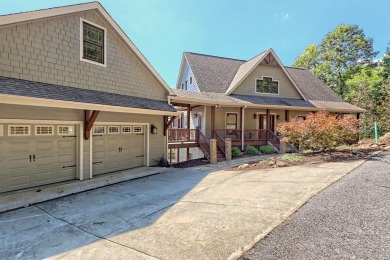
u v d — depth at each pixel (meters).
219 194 5.72
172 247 3.18
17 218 4.65
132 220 4.37
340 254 2.69
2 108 5.86
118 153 9.14
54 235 3.84
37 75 6.50
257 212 4.21
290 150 14.68
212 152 11.66
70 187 6.75
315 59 34.34
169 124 11.04
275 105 15.34
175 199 5.62
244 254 2.85
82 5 7.55
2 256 3.20
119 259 2.97
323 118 10.46
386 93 19.72
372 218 3.57
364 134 20.14
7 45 5.88
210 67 18.22
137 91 9.82
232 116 16.08
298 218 3.77
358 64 31.64
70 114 7.39
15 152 6.21
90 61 7.98
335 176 6.28
